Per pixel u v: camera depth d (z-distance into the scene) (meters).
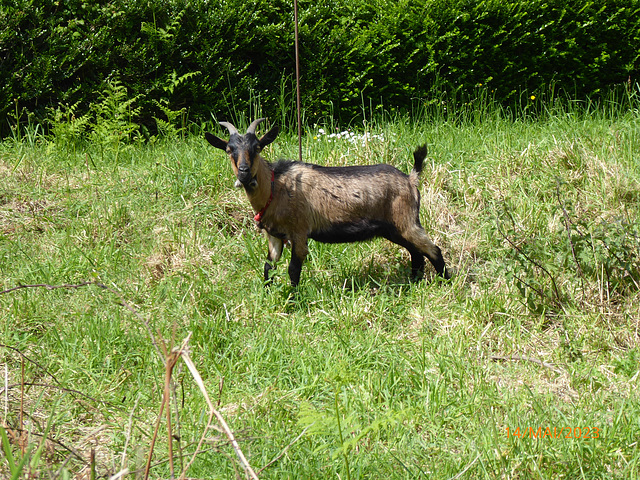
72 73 7.96
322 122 8.36
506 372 5.94
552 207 7.03
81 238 6.88
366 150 7.61
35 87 7.89
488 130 8.16
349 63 8.28
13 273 6.54
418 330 6.24
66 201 7.21
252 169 6.28
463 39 8.39
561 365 5.96
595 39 8.67
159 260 6.69
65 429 5.53
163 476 5.30
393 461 5.38
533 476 5.30
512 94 8.65
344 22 8.34
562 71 8.72
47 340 6.04
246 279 6.61
